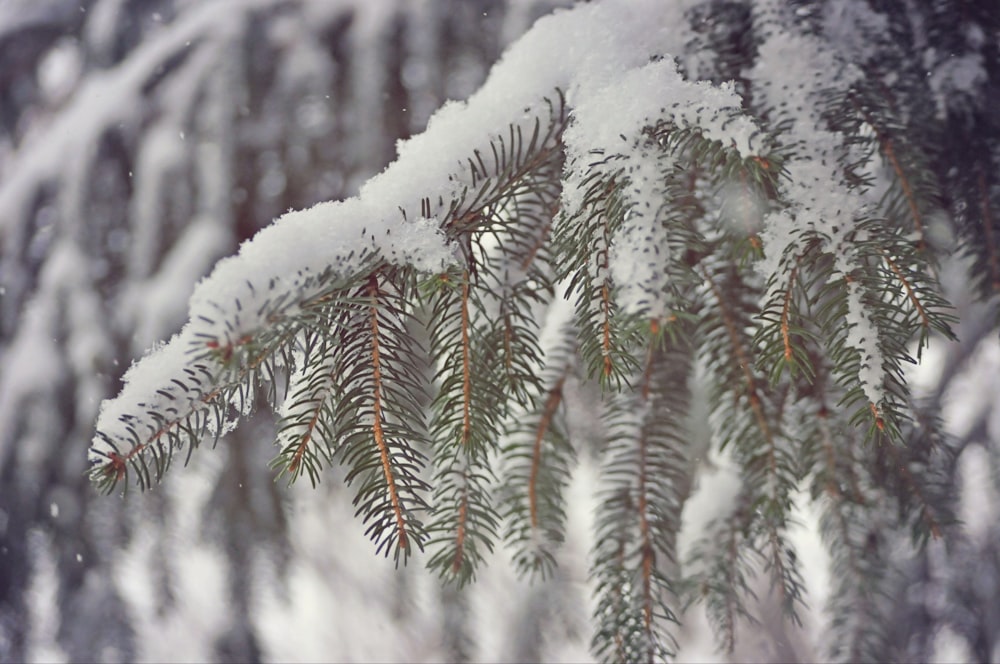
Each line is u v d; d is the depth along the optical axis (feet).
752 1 2.49
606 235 2.22
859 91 2.44
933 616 3.19
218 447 3.96
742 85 2.45
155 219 3.82
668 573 2.88
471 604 4.17
